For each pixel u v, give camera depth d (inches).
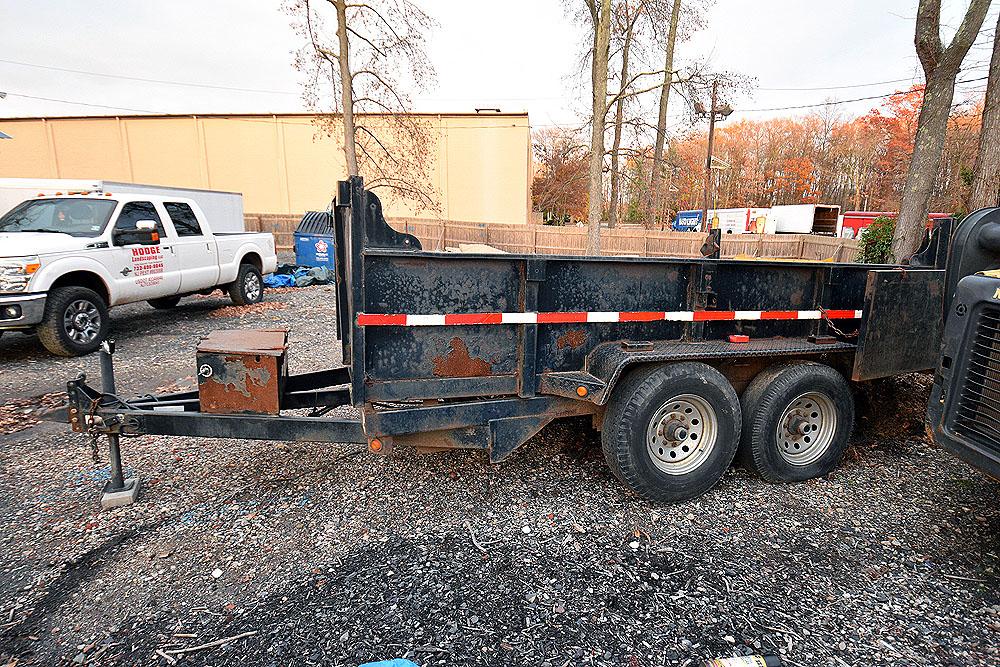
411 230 1058.1
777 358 151.1
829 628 97.7
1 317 253.8
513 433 134.4
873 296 141.5
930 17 352.2
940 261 161.0
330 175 1184.2
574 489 145.6
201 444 171.6
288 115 1167.6
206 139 1190.3
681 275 142.2
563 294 131.9
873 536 126.0
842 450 154.1
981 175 335.3
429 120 1130.7
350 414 199.0
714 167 1043.9
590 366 135.3
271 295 507.2
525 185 1156.5
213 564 112.7
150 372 256.7
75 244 283.1
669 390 131.7
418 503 137.4
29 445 172.1
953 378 119.1
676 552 118.8
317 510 133.6
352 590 105.1
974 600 105.3
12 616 98.0
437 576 109.3
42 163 1230.9
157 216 343.0
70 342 277.6
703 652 91.6
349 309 125.9
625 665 88.6
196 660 88.7
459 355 127.8
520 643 92.7
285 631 94.7
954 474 155.6
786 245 684.7
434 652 90.4
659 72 689.0
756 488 147.9
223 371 127.0
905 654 92.1
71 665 87.7
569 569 112.3
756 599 104.6
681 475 136.4
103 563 112.8
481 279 125.4
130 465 157.1
